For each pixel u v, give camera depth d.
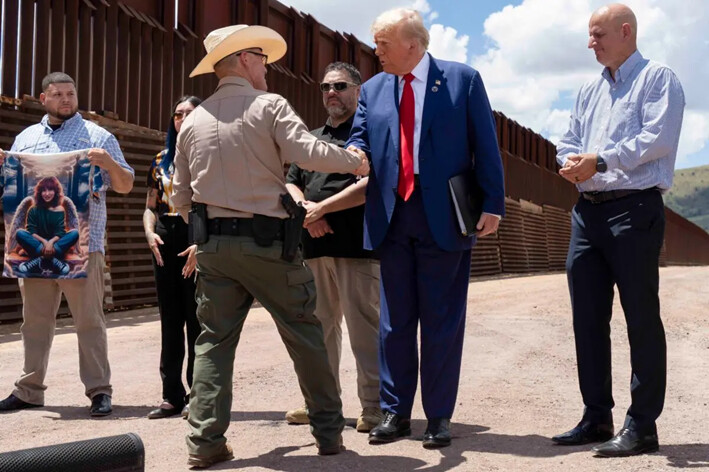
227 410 3.81
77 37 11.50
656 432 3.93
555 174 37.69
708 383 5.99
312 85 18.22
